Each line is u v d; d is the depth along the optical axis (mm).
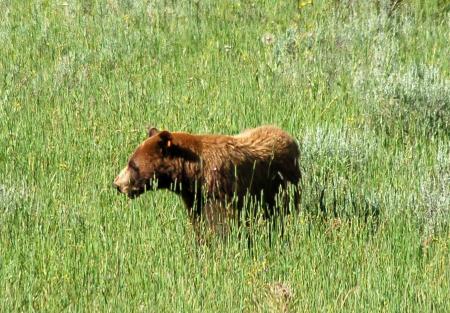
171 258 16984
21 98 26812
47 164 22234
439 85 24828
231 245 17641
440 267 16797
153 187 18594
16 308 15438
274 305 15398
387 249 17469
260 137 19266
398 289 16062
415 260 17328
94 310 15328
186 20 34406
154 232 17922
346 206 18984
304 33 32094
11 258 17422
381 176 21312
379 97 25188
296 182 19656
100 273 16578
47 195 20234
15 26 33812
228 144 18703
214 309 15383
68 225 18641
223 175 18391
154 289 16078
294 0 36188
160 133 18453
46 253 17328
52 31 33688
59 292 15992
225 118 24766
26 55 31125
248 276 16422
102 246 17625
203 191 18422
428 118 24531
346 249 17266
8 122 24734
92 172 21312
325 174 20438
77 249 17484
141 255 17219
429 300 15531
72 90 27422
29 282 16172
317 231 17969
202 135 18906
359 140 22297
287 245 17781
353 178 20734
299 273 16516
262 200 18422
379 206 19469
